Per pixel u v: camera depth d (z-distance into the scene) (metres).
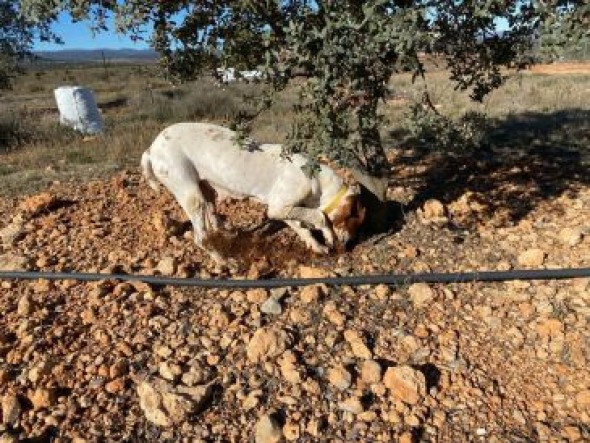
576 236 1.75
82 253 2.07
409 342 1.45
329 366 1.41
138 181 2.88
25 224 2.36
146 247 2.07
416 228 1.97
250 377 1.39
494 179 2.36
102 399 1.36
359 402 1.29
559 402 1.29
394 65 1.42
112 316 1.63
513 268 1.70
